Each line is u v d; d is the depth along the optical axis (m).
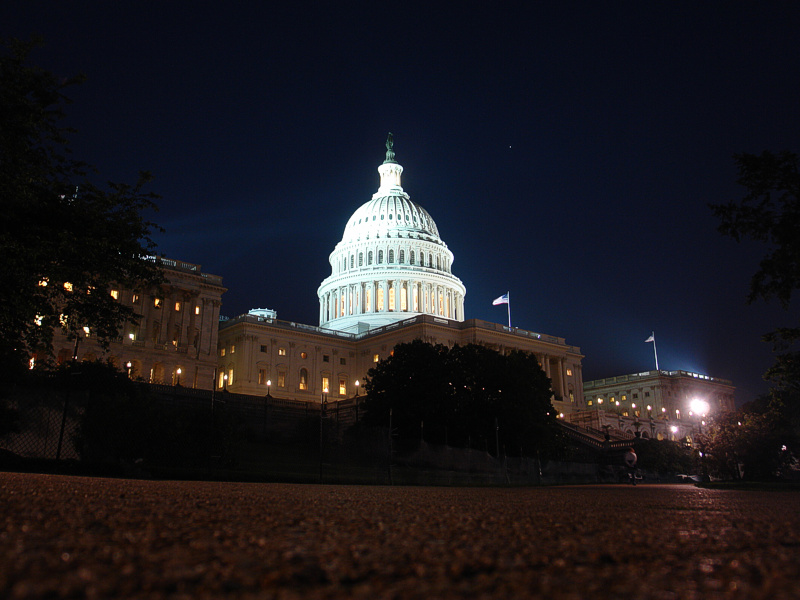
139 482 21.44
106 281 30.67
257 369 132.62
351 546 5.72
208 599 3.62
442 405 68.38
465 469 51.38
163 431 34.91
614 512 11.10
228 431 38.09
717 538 6.96
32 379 41.50
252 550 5.33
